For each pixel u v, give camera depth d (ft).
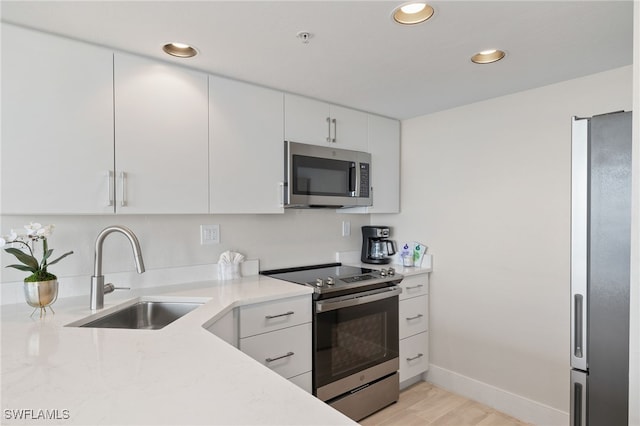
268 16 4.78
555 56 6.04
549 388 7.39
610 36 5.35
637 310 3.69
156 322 6.18
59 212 5.17
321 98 8.16
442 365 9.25
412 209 9.91
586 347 4.75
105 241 6.54
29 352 3.60
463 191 8.79
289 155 7.56
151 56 5.96
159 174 6.05
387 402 8.28
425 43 5.57
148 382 2.95
